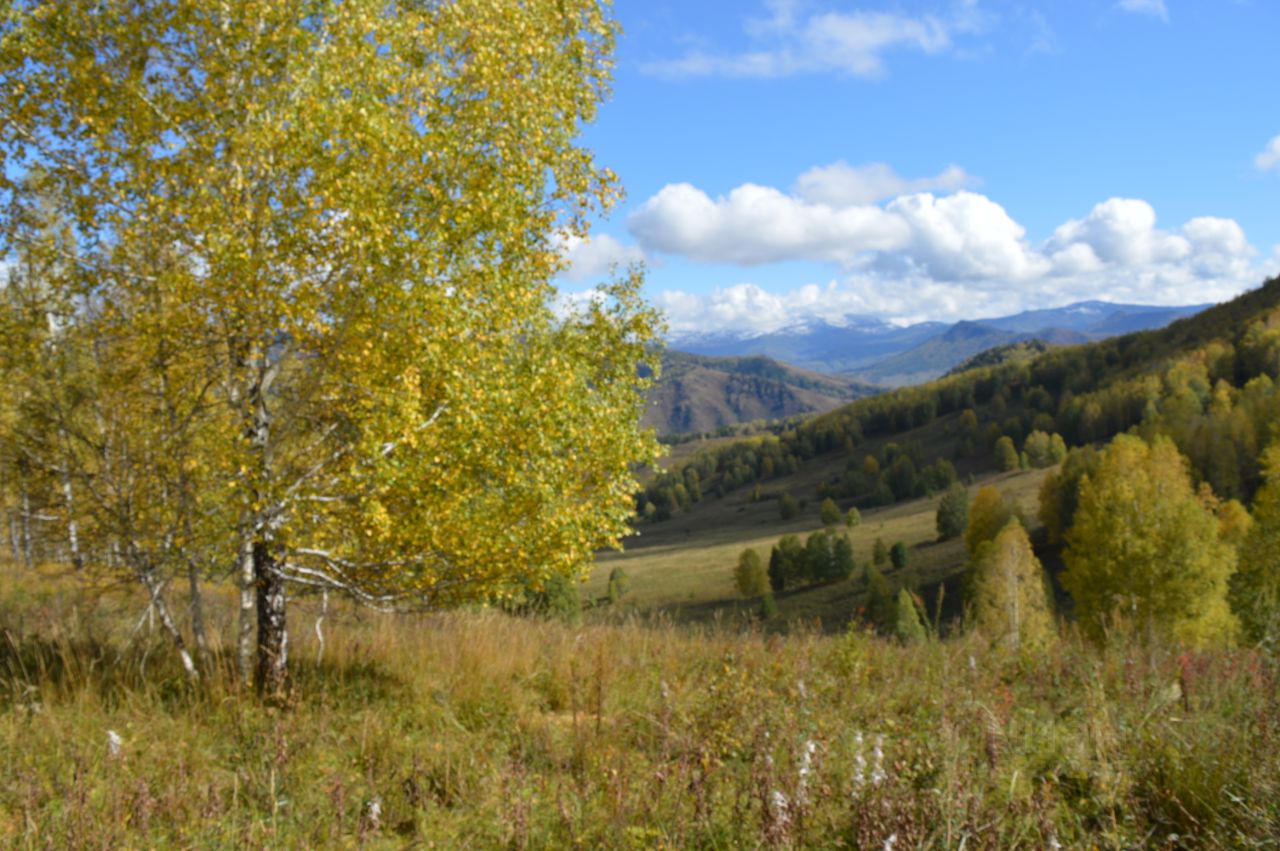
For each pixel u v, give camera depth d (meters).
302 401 7.54
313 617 10.99
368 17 7.29
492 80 7.38
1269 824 3.88
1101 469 44.66
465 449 7.43
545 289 8.78
